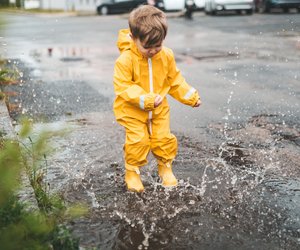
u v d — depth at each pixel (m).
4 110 5.69
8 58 11.10
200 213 3.45
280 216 3.40
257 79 8.45
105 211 3.49
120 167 4.37
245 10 23.97
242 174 4.19
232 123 5.79
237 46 12.77
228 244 3.04
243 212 3.46
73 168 4.32
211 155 4.67
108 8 28.50
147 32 3.42
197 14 25.52
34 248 2.16
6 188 2.14
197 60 10.68
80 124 5.73
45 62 10.79
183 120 5.93
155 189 3.86
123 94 3.62
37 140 2.63
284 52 11.46
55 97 7.20
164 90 3.84
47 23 22.50
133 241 3.08
